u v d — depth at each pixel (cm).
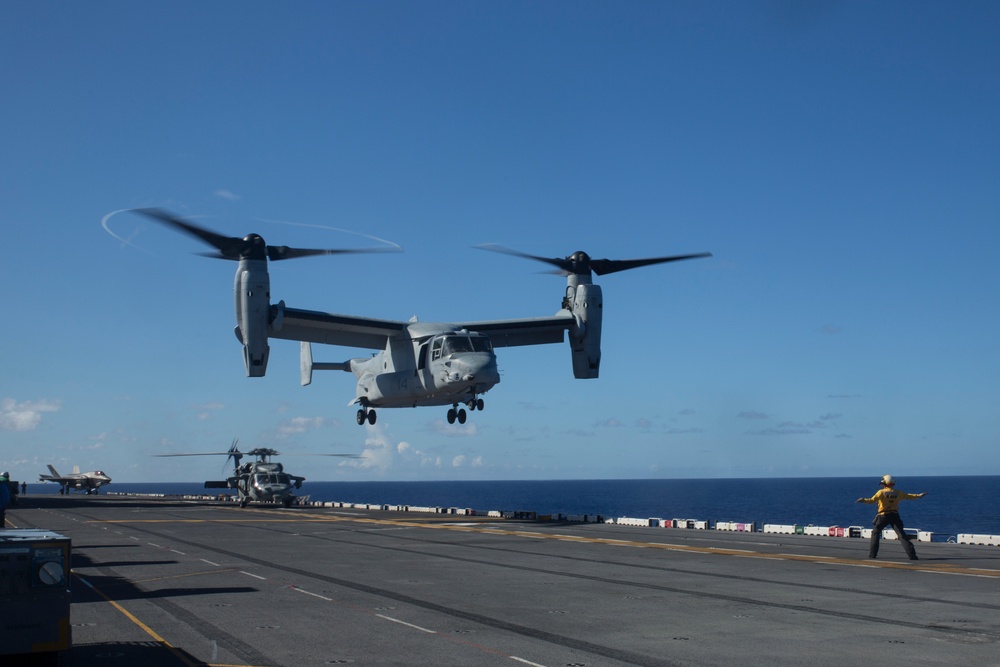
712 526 3178
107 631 1120
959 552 2142
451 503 16412
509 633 1114
